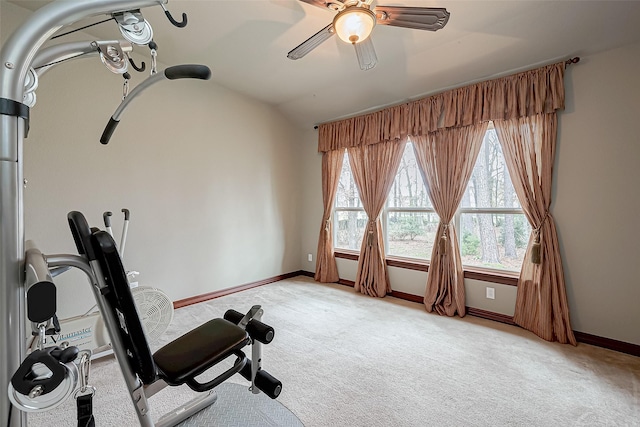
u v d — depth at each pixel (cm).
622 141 232
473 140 304
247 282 409
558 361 222
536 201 265
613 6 204
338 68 319
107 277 95
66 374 58
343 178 445
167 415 159
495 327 283
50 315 59
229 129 383
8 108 58
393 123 362
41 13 61
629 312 232
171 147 328
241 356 152
